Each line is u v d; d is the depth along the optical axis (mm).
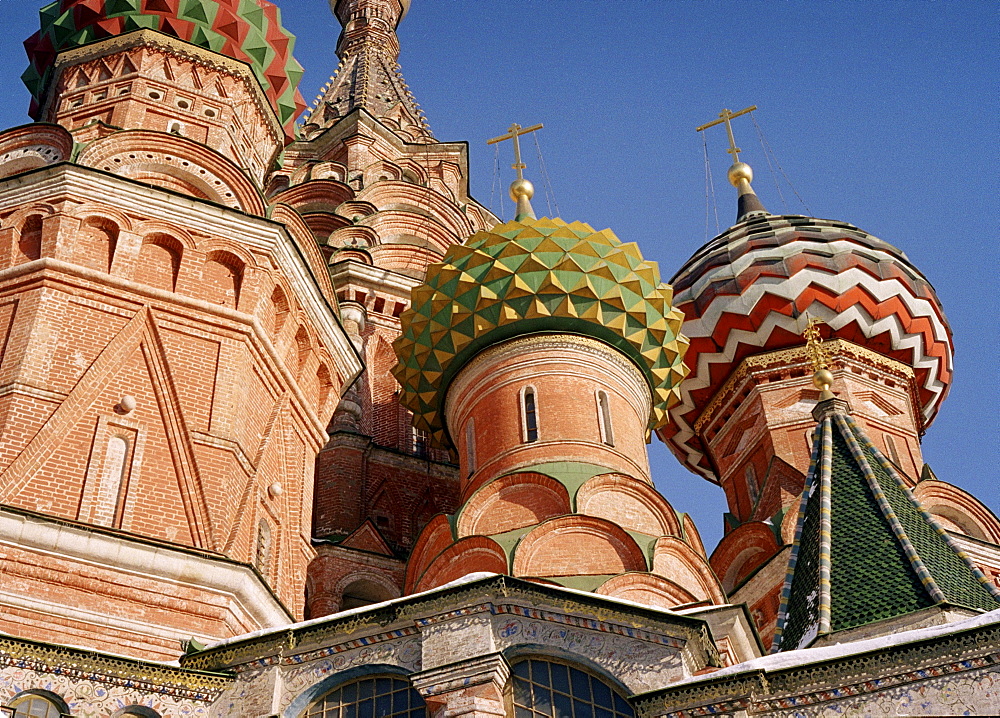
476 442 33406
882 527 21938
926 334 43344
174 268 29500
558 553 29109
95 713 18359
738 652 26125
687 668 18047
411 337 35625
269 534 27656
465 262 35344
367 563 34062
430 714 17656
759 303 42312
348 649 18703
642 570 28734
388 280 44250
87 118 34781
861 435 24672
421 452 40750
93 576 23375
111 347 27266
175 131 34656
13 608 22562
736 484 41406
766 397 41531
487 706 17438
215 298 29344
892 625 19875
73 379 26547
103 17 36844
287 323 30750
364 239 46688
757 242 43656
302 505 29359
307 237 33531
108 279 28344
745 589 34281
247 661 19031
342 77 59031
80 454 25453
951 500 37469
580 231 36125
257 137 37344
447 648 18109
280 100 38781
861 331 42625
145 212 29875
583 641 18172
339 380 33062
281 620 25375
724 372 43188
